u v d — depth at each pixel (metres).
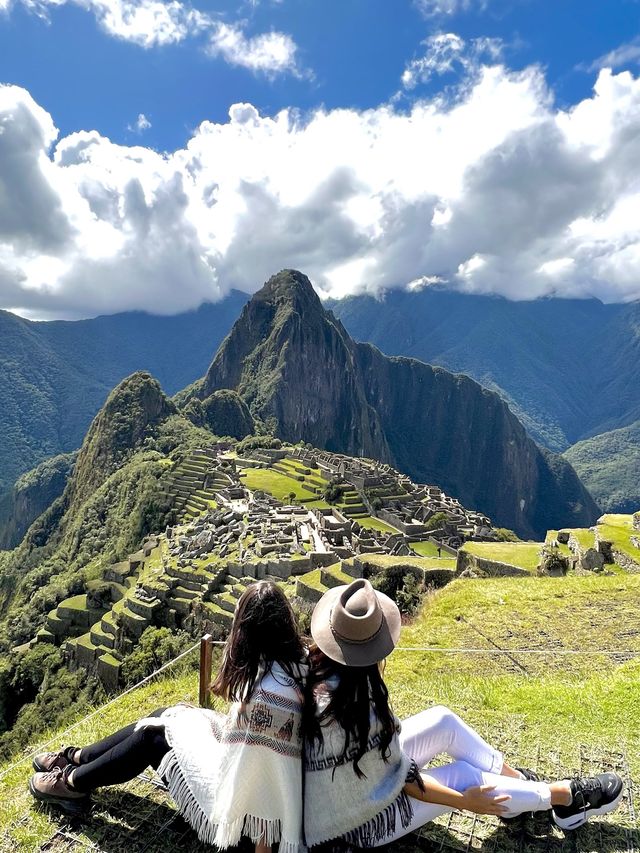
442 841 3.81
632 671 7.41
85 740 6.01
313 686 3.06
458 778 3.59
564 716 5.83
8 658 46.56
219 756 3.34
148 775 4.45
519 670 9.02
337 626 3.09
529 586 12.74
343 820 3.05
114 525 86.50
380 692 3.12
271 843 3.03
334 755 3.00
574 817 3.70
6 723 37.94
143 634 34.75
